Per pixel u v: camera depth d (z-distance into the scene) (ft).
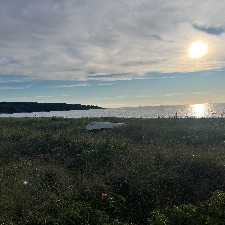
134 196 31.94
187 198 31.19
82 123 80.74
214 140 53.62
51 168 39.50
